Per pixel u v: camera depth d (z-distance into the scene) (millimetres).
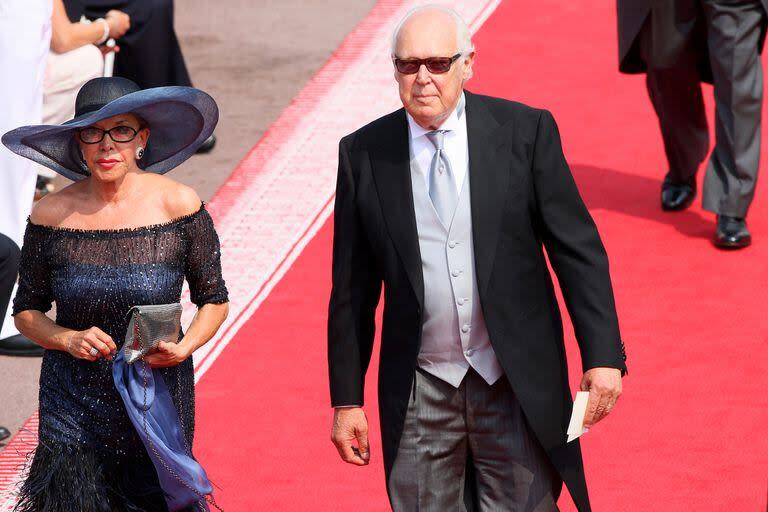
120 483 11539
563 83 25109
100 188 11336
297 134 23562
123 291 11227
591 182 21719
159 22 22375
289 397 16312
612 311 10812
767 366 16344
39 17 17844
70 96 20875
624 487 14078
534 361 10922
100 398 11383
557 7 28469
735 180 18953
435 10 10633
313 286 19062
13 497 14008
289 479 14602
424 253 10836
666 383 16094
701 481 14133
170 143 11883
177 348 11203
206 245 11602
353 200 11109
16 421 15898
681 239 19766
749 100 18703
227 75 25719
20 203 17766
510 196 10805
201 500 11836
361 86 25188
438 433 11242
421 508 11336
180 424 11523
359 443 11375
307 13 28562
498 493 11320
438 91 10445
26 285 11562
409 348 10977
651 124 23562
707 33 19047
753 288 18281
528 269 10961
